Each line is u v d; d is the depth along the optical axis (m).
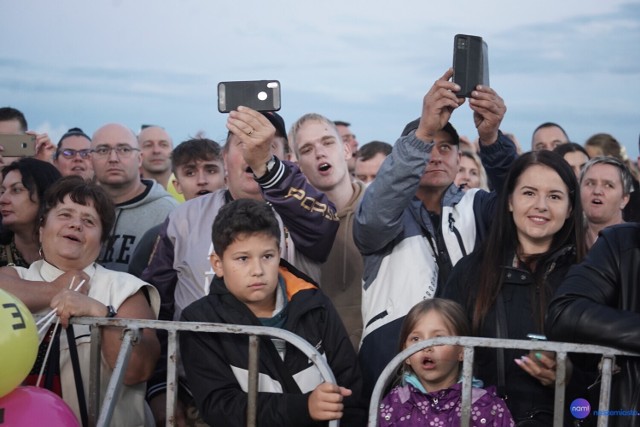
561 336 3.44
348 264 5.23
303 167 5.57
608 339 3.35
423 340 3.64
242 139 4.20
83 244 4.12
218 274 3.95
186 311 3.90
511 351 3.84
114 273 4.15
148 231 5.43
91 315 3.76
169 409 3.64
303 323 3.87
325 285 5.21
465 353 3.47
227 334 3.81
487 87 4.34
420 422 3.70
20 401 3.46
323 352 3.88
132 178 6.23
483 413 3.65
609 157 6.00
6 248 5.10
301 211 4.38
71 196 4.15
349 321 5.13
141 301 4.11
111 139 6.20
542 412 3.77
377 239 4.34
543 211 3.95
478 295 3.95
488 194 4.62
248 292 3.79
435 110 4.17
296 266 4.53
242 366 3.79
